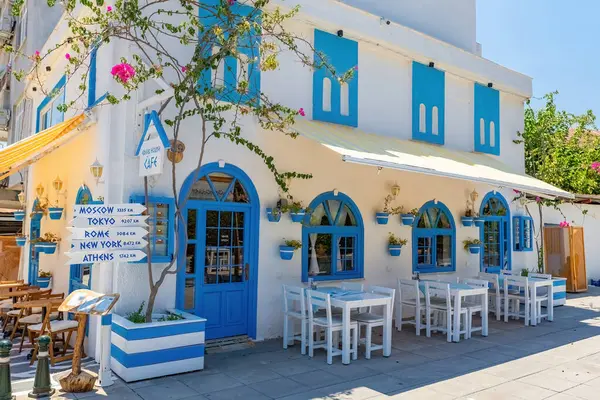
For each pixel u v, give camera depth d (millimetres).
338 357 10234
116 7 9086
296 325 11953
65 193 12727
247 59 9859
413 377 8992
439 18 17594
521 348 11211
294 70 12531
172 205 9992
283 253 11742
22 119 19375
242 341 11125
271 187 11805
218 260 11039
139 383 8352
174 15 10547
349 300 9961
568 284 20438
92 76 10898
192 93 9297
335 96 13281
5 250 19281
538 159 21953
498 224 18188
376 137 13656
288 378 8812
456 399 7887
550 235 20922
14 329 11492
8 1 21219
